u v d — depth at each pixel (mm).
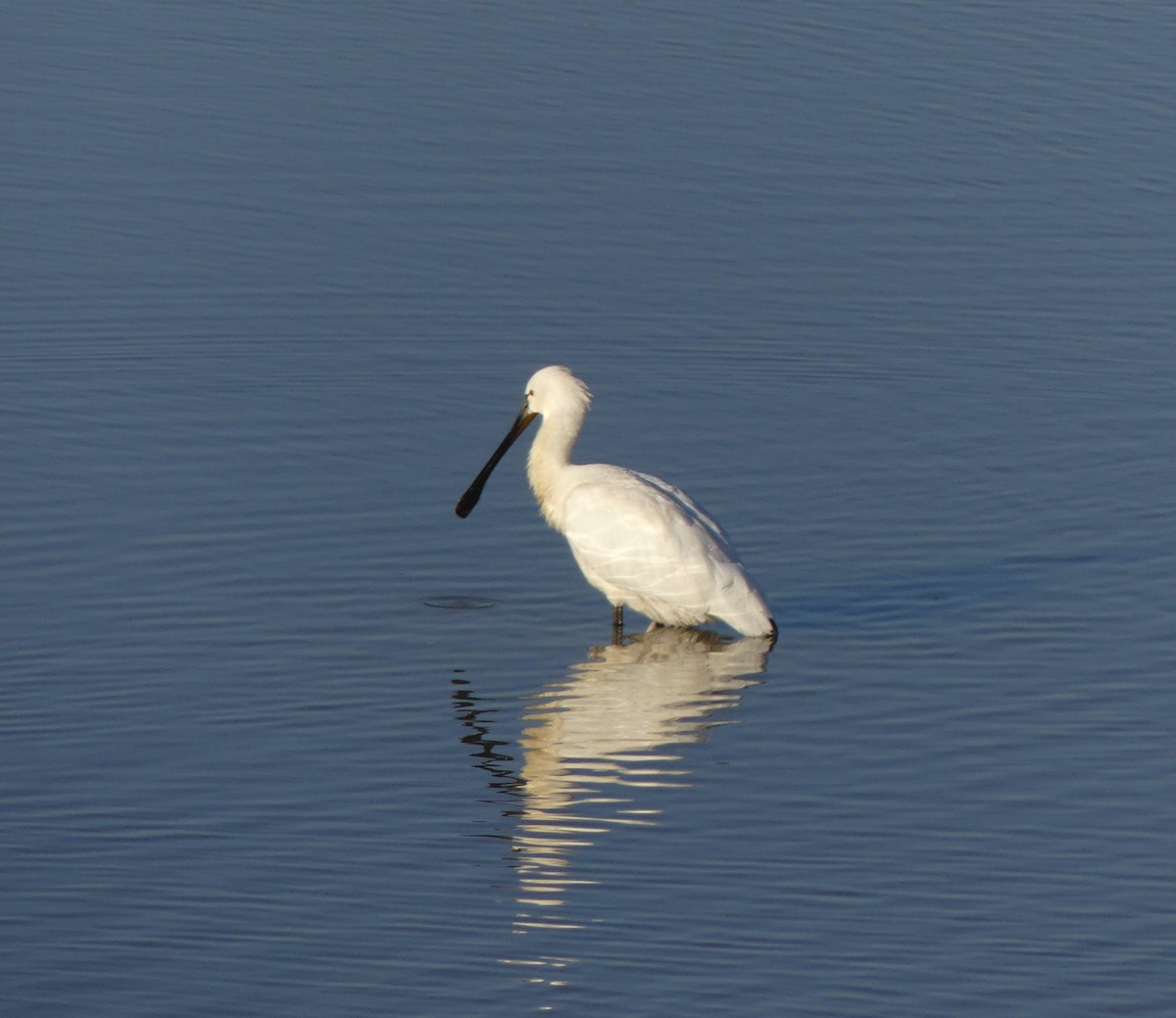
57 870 12508
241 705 15000
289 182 26641
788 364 22953
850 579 17781
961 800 13773
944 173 28328
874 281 25141
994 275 25484
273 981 11297
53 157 26859
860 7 34875
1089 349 23609
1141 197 27969
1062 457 20641
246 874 12516
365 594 17156
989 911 12258
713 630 16938
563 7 34000
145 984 11234
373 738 14570
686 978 11414
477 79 30453
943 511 19250
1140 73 32375
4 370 21578
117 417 20641
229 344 22562
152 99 28922
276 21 32531
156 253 24562
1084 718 15102
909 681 15773
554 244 25547
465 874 12594
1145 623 16859
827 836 13242
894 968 11570
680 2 34531
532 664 16016
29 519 18156
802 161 28422
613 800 13703
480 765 14164
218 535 18078
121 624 16266
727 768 14211
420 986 11273
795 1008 11125
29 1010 10953
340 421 20906
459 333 23219
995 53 32938
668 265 25219
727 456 20562
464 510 18094
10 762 13961
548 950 11680
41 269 23938
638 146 28500
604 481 17125
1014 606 17188
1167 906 12367
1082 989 11398
